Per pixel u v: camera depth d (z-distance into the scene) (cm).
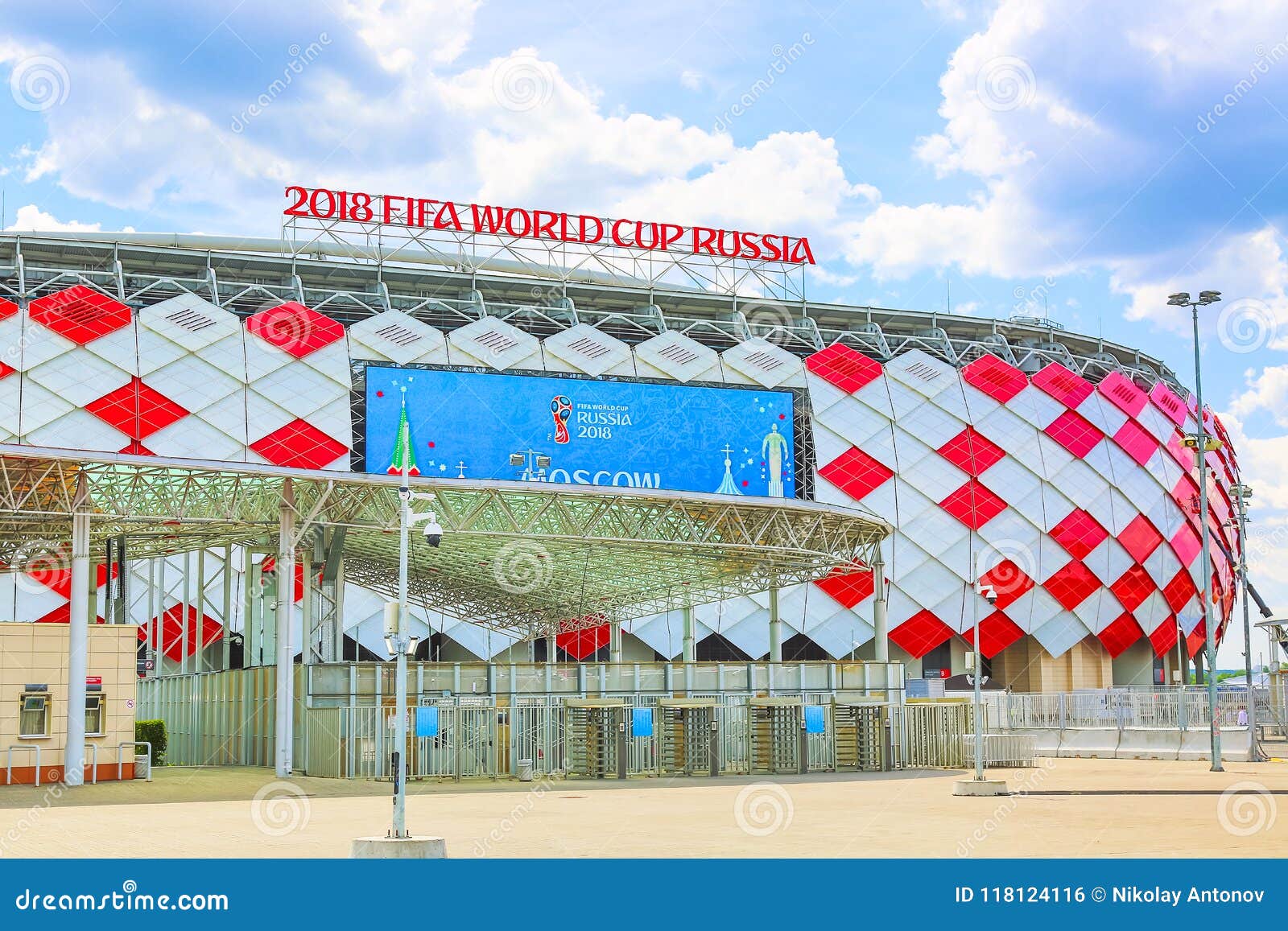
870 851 1961
